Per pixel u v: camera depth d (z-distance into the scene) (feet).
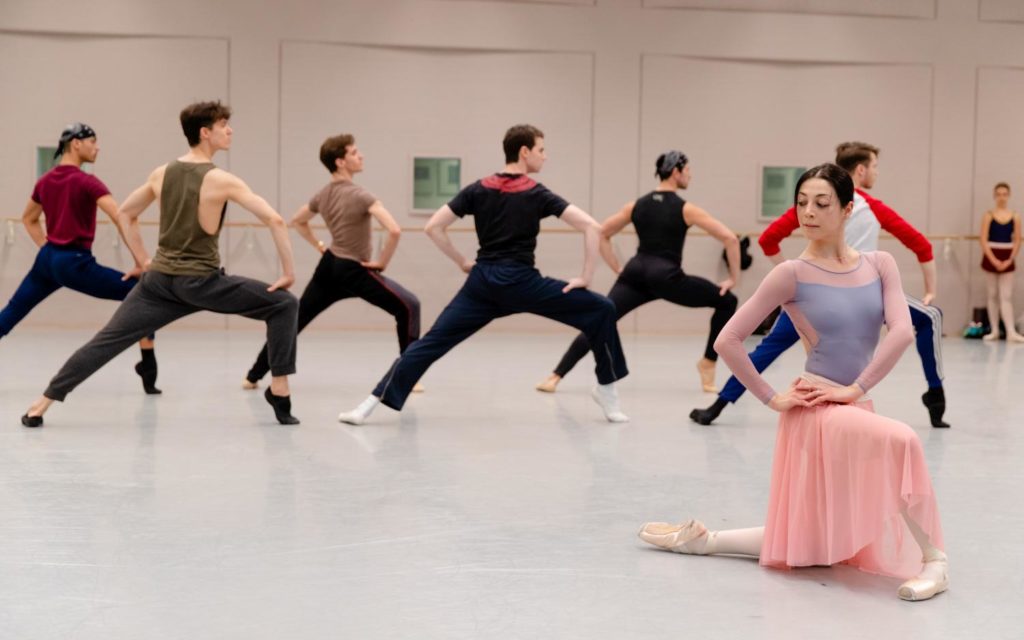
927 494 9.87
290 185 40.34
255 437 17.97
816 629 9.15
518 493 14.24
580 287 19.52
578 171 41.63
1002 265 40.98
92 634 8.82
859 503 10.12
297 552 11.32
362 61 40.50
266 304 18.76
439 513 13.09
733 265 23.59
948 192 43.19
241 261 40.22
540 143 19.38
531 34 41.14
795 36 42.29
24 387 23.27
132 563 10.85
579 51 41.39
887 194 43.01
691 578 10.59
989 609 9.74
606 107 41.60
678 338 39.60
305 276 40.52
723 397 19.88
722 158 42.29
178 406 21.04
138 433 18.15
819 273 10.61
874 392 24.77
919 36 42.80
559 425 19.72
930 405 19.89
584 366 29.35
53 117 39.24
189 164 18.22
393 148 40.83
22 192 39.22
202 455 16.40
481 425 19.58
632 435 18.75
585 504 13.67
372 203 22.71
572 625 9.18
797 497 10.61
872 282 10.67
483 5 40.88
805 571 10.87
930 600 10.00
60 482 14.46
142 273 19.43
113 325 18.56
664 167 23.56
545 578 10.53
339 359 30.07
